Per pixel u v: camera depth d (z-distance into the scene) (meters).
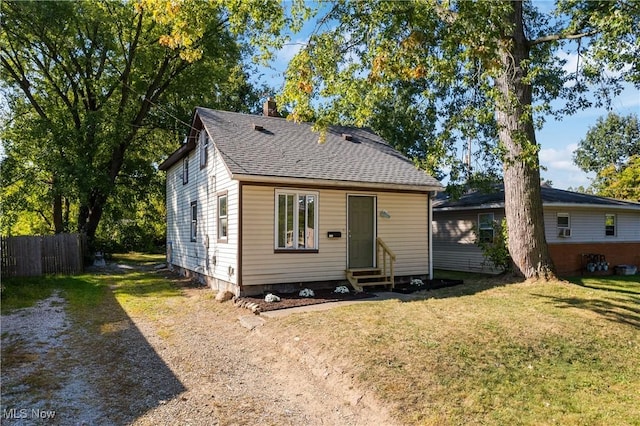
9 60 20.36
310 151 12.53
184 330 7.85
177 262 17.17
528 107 8.72
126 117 20.14
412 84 14.78
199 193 14.20
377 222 12.24
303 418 4.53
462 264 17.19
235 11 10.11
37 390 5.09
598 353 6.16
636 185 33.09
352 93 9.27
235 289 10.44
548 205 14.78
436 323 6.91
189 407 4.72
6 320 8.55
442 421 4.24
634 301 8.73
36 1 17.17
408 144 21.66
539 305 8.27
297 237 11.06
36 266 15.20
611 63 9.41
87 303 10.33
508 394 4.80
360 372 5.20
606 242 16.94
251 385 5.38
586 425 4.22
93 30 20.19
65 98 20.62
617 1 9.13
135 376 5.61
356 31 9.21
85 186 18.06
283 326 7.25
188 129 22.81
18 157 19.44
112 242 27.20
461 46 8.36
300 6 9.65
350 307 8.26
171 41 10.02
